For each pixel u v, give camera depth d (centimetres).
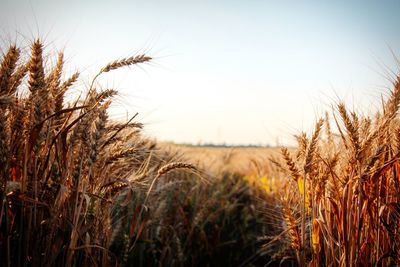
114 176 333
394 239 292
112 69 292
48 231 255
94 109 279
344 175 310
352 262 291
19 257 243
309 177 329
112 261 334
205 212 596
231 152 984
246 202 827
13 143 253
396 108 297
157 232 482
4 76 244
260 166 789
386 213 309
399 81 300
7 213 237
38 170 265
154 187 478
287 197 361
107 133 303
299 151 354
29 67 257
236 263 598
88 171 276
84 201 283
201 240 579
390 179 312
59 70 283
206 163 862
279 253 371
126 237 359
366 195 302
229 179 865
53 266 259
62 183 263
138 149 320
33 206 250
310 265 310
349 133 292
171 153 614
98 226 296
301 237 320
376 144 311
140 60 291
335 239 319
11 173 263
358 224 286
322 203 319
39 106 252
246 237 647
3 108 240
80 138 271
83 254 280
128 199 305
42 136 255
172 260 493
